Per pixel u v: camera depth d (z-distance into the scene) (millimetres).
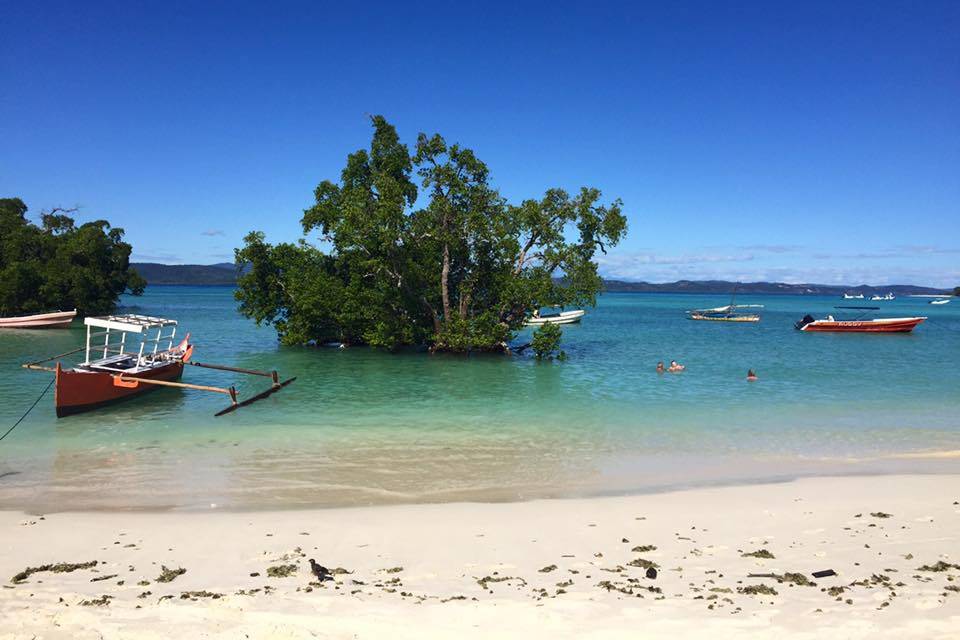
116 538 9297
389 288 36375
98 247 64375
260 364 32062
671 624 6352
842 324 57406
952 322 83250
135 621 6410
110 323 22297
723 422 18953
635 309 118812
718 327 66125
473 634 6176
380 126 38000
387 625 6352
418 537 9367
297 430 17516
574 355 37500
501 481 12977
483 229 35438
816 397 23344
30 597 7070
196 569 8062
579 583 7527
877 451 15758
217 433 17078
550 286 35562
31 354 35812
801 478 13219
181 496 11766
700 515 10453
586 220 35438
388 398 22750
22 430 17281
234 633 6137
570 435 17203
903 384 26406
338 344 41281
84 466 13805
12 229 66875
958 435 17469
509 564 8234
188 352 25828
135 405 20891
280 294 39875
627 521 10141
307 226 38719
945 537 9148
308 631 6191
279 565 8211
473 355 36094
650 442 16516
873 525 9758
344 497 11797
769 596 7059
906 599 6887
